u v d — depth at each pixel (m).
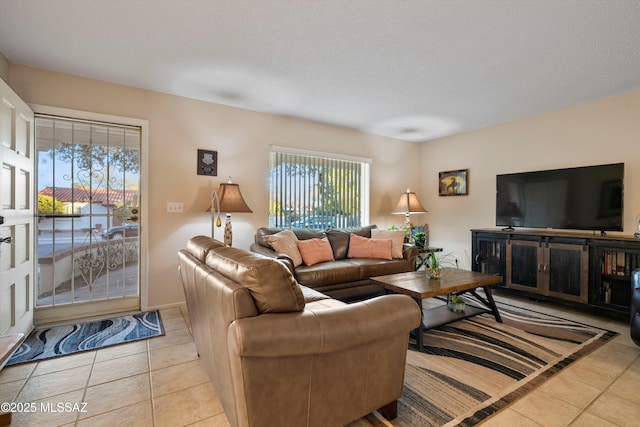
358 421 1.47
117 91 2.90
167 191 3.14
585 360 2.08
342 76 2.73
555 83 2.85
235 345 1.05
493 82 2.83
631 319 2.18
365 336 1.26
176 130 3.18
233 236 3.53
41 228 2.67
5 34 2.10
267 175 3.73
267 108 3.57
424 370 1.95
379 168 4.77
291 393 1.17
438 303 3.34
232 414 1.23
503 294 3.74
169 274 3.16
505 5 1.78
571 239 3.06
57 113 2.65
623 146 3.06
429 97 3.21
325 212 4.24
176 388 1.75
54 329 2.56
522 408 1.57
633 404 1.61
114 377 1.85
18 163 2.25
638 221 2.96
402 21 1.94
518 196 3.74
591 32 2.03
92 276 2.89
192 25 2.00
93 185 2.87
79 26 2.01
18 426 1.44
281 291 1.18
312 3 1.78
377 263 3.36
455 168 4.68
